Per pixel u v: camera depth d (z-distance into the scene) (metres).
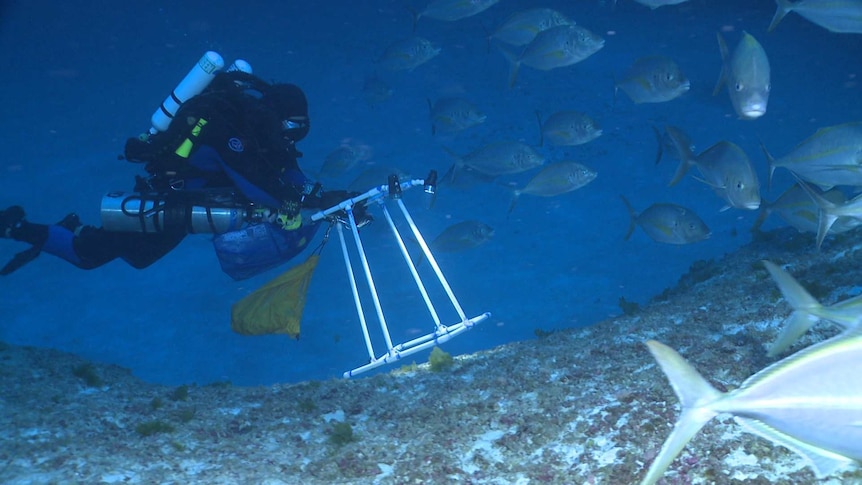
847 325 2.12
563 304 9.84
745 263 7.36
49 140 16.38
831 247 6.52
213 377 8.62
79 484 3.51
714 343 4.95
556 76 19.73
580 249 11.34
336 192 5.05
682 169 5.29
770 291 5.81
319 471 3.95
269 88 5.04
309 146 15.73
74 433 4.30
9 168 14.66
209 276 11.09
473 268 11.00
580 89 18.67
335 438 4.43
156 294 10.55
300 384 5.99
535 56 7.25
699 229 6.27
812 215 5.21
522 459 3.88
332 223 5.17
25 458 3.79
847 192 10.81
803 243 7.11
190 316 9.98
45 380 5.35
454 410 4.74
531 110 17.56
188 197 4.88
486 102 18.25
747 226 11.61
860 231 6.54
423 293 4.94
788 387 1.62
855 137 4.07
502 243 11.70
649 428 3.84
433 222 12.44
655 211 6.52
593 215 12.39
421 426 4.58
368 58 22.84
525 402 4.64
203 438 4.51
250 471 3.91
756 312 5.38
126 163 15.11
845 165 4.13
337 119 17.45
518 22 7.84
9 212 5.39
